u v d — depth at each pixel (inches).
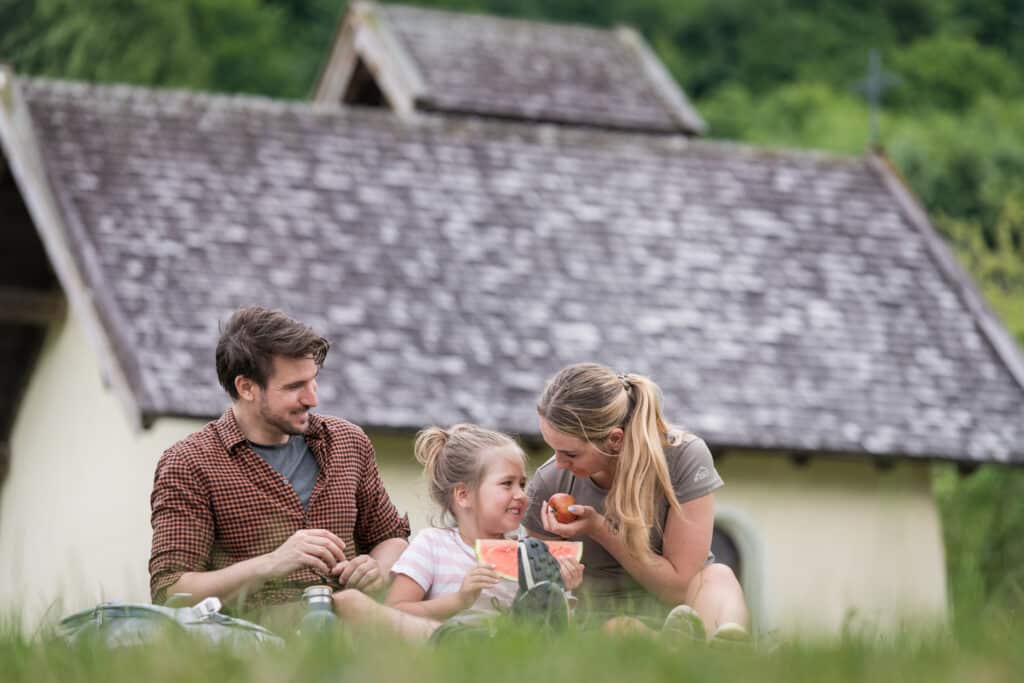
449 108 1738.4
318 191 1492.4
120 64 2623.0
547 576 479.2
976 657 317.4
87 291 1298.0
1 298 1450.5
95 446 1365.7
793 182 1689.2
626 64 1903.3
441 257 1448.1
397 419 1250.6
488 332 1373.0
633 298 1457.9
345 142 1571.1
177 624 352.8
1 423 1572.3
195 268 1354.6
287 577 508.1
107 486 1337.4
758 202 1641.2
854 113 3545.8
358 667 292.4
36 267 1471.5
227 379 523.8
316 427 540.4
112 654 332.8
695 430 1323.8
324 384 1268.5
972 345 1519.4
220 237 1400.1
